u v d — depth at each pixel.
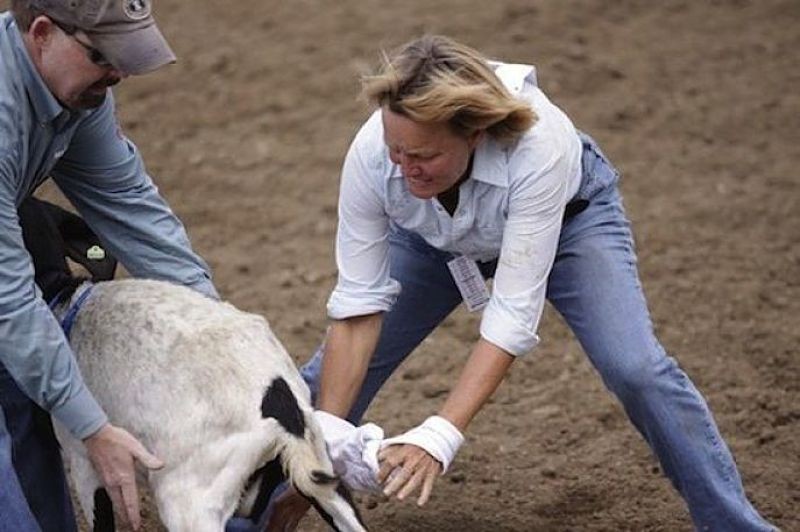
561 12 22.77
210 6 23.44
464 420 8.52
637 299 9.05
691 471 9.06
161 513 8.46
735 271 15.30
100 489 8.95
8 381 9.02
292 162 18.30
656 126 19.23
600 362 9.04
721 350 13.62
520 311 8.59
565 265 9.11
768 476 11.37
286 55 21.39
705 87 20.45
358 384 9.29
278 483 8.56
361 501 11.15
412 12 22.81
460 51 8.12
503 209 8.62
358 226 9.01
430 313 9.89
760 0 23.73
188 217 16.88
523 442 12.06
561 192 8.52
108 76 8.18
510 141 8.38
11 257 8.04
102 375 8.70
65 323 8.97
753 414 12.40
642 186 17.50
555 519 10.90
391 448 8.42
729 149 18.59
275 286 15.16
